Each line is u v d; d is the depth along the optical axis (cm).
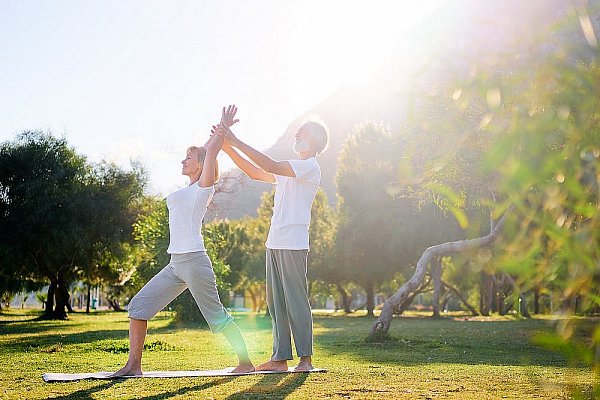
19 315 3466
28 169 2880
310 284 4553
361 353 849
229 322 514
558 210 120
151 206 3116
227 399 380
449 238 3177
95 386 441
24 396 396
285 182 546
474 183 775
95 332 1389
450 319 2875
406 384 453
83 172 3061
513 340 1134
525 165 118
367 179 3400
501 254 124
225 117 514
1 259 2823
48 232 2806
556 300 121
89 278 3378
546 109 123
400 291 1086
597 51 115
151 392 410
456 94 133
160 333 1358
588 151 118
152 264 1961
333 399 382
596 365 118
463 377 501
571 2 118
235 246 4312
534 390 425
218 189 2372
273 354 546
